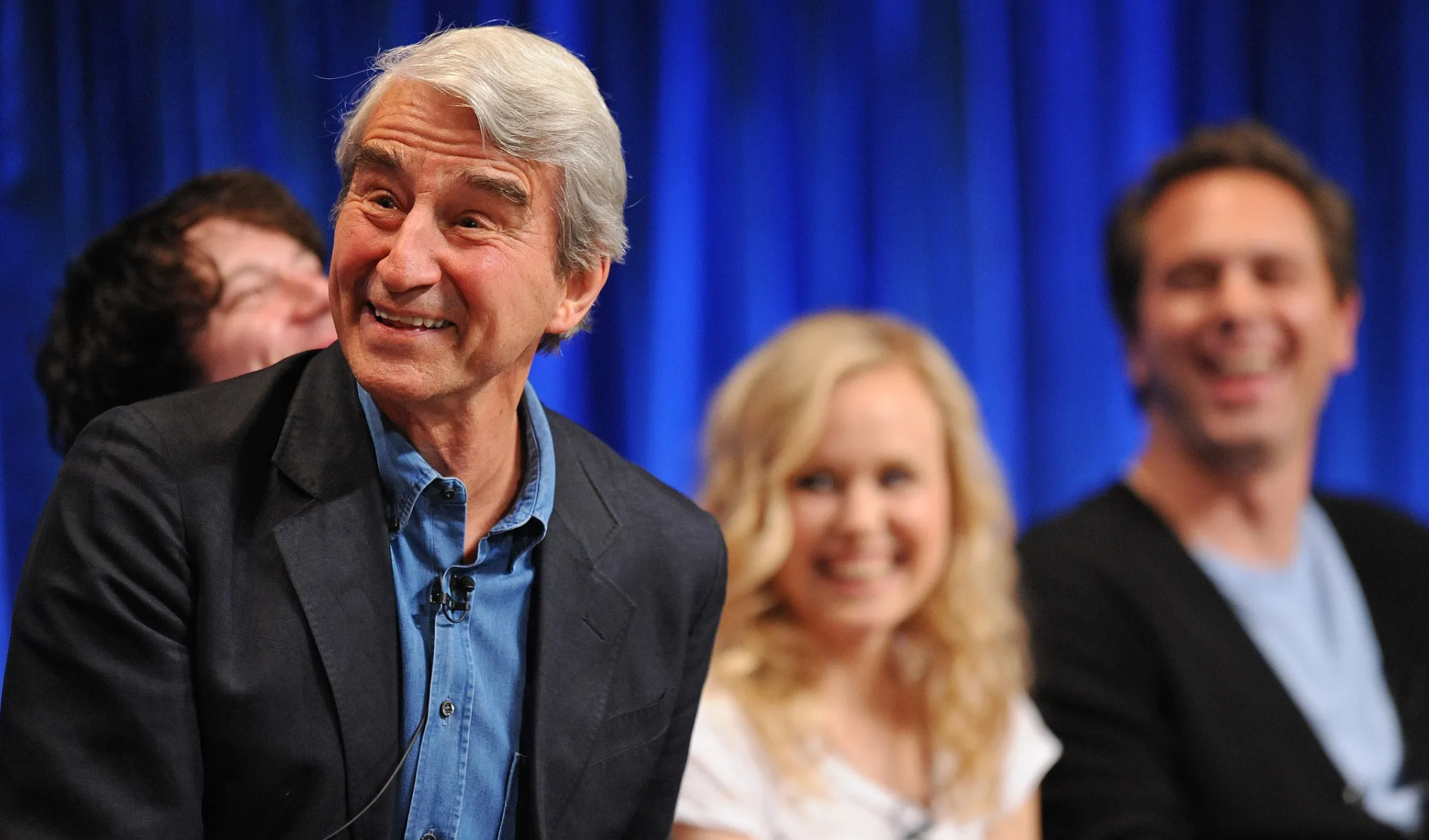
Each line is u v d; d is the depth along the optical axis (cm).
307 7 927
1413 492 1200
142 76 875
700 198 1066
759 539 672
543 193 377
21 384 825
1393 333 1207
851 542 667
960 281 1120
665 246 1051
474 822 401
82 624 360
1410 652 799
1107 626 744
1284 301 786
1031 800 700
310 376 409
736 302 1076
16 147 832
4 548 817
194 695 367
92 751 356
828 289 1095
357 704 376
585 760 414
